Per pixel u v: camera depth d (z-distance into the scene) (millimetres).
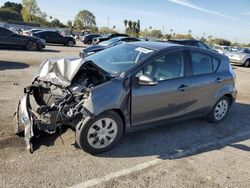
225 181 3859
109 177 3680
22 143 4301
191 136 5227
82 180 3561
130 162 4098
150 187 3561
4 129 4703
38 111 3971
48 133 4344
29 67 11258
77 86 4082
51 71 4430
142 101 4410
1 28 17062
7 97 6605
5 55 14523
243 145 5051
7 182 3375
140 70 4406
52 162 3881
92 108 3889
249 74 15070
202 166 4188
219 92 5734
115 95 4078
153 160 4219
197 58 5324
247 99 8508
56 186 3395
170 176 3842
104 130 4172
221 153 4664
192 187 3646
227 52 19969
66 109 3965
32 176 3535
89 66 4266
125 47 5121
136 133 5070
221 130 5684
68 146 4324
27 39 18016
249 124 6180
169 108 4848
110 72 4418
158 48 4844
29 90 4629
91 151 4145
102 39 22375
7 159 3848
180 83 4906
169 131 5348
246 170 4203
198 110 5438
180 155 4457
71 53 19000
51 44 27938
